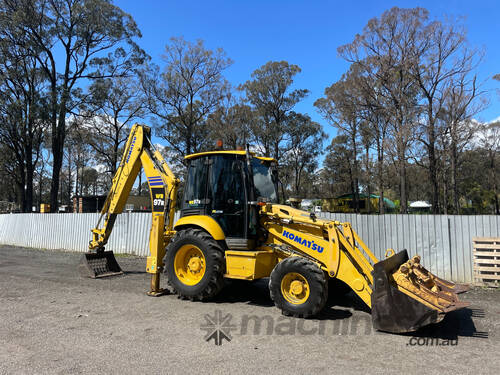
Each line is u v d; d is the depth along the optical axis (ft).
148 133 27.27
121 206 28.96
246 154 21.30
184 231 22.33
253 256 19.86
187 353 13.71
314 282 17.83
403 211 82.43
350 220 33.40
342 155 144.46
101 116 119.85
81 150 164.04
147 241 45.80
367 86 87.51
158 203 24.91
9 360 12.98
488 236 29.12
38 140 108.68
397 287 15.83
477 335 15.98
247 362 12.91
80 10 91.86
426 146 83.25
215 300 22.08
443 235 30.58
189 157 24.02
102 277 29.53
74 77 100.27
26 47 91.15
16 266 36.99
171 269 22.52
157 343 14.75
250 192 21.35
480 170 138.21
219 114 107.96
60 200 220.23
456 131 78.48
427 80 82.02
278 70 130.21
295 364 12.76
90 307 20.39
